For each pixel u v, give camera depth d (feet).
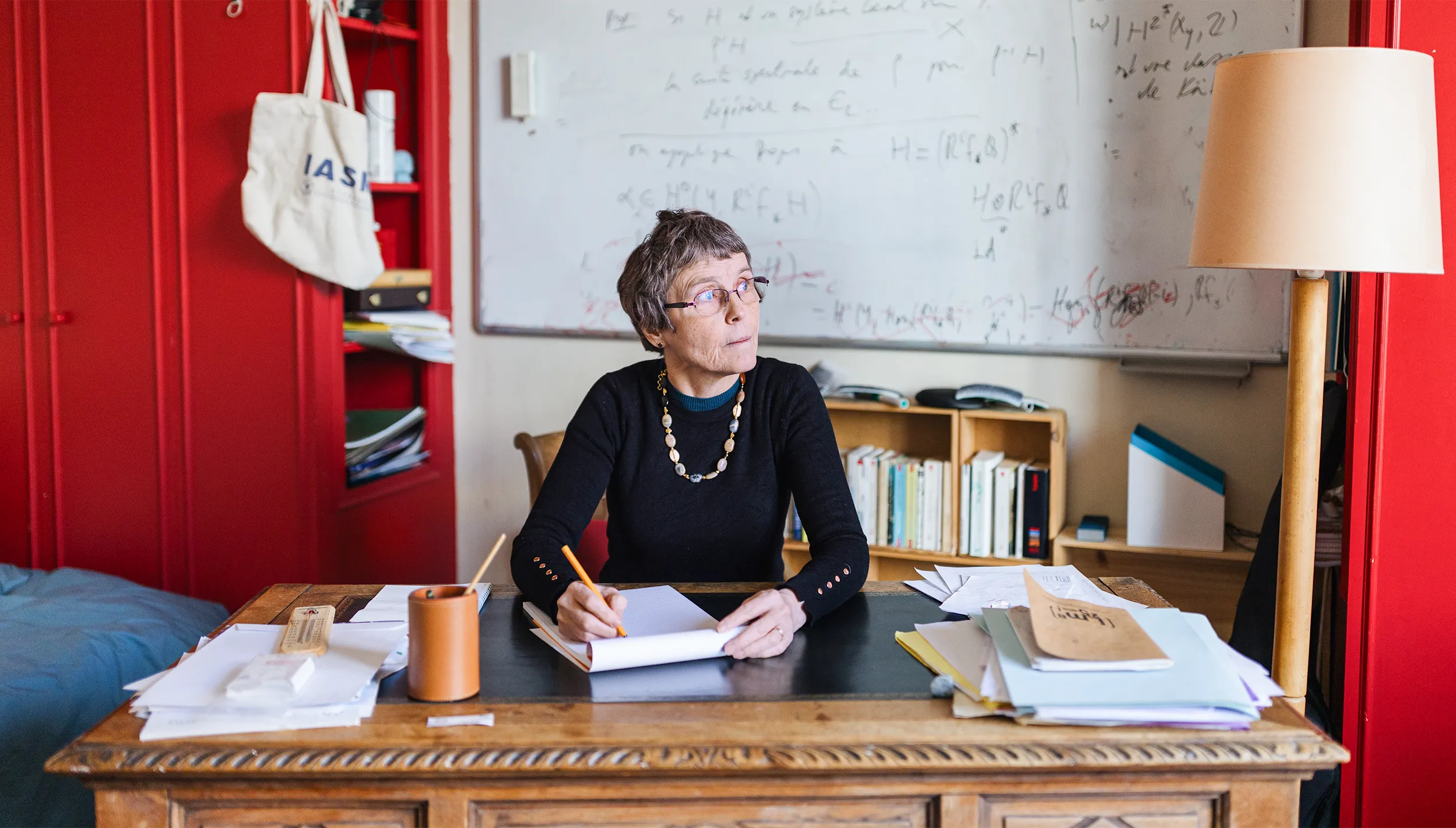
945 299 9.34
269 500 9.59
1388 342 6.52
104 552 10.12
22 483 10.23
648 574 5.86
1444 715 6.62
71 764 3.51
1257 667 4.09
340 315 9.65
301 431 9.42
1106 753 3.57
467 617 3.96
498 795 3.61
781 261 9.78
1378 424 6.57
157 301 9.68
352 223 9.05
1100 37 8.66
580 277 10.50
